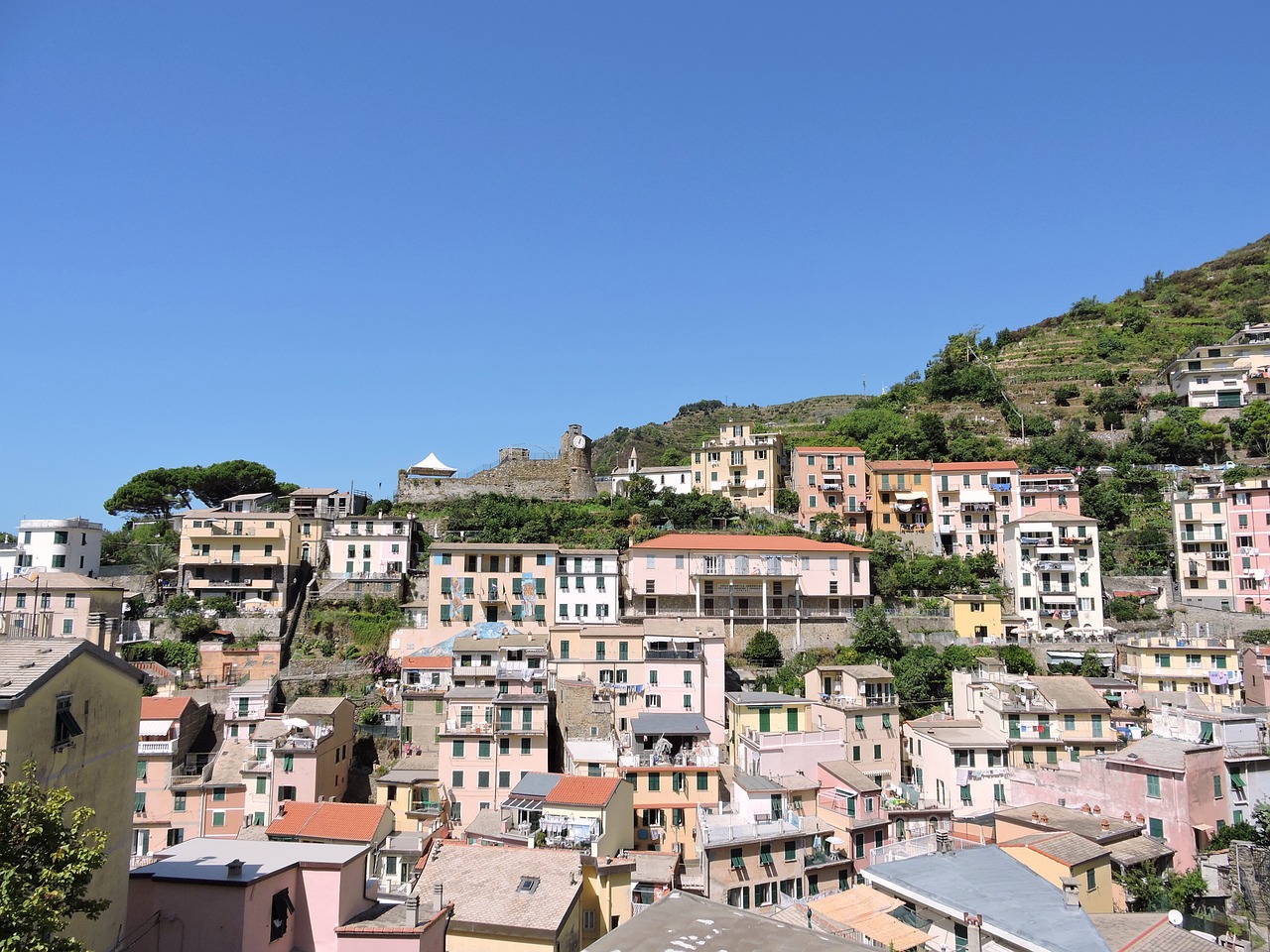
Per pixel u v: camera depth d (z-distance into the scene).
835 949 17.02
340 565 118.81
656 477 159.88
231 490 154.50
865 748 77.69
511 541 128.00
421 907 41.09
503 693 79.25
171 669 95.00
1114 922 42.50
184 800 70.81
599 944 17.45
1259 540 115.12
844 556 114.31
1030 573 116.06
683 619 103.25
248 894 34.06
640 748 75.19
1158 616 114.31
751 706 80.62
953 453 156.00
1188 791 59.06
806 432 179.12
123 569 117.50
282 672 97.69
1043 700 76.94
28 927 24.47
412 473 163.88
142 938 34.16
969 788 71.56
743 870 60.72
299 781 71.94
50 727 30.56
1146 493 139.75
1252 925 47.12
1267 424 145.38
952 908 40.34
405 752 83.12
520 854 51.94
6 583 93.81
